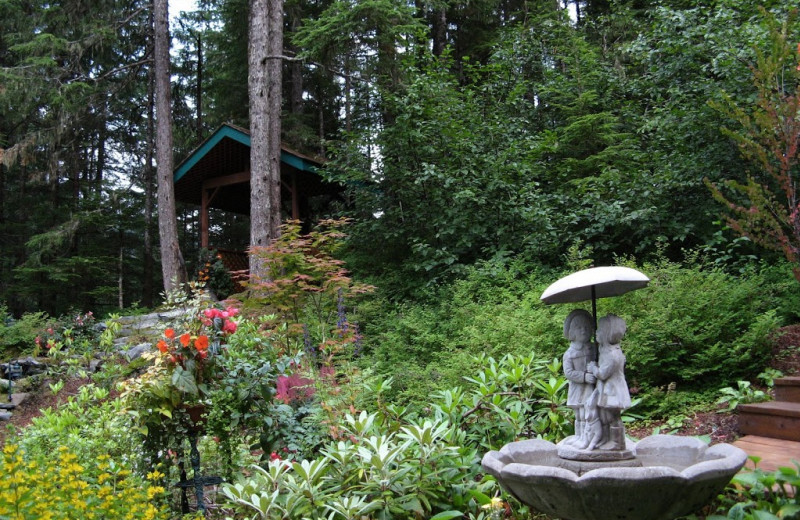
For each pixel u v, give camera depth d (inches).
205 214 558.6
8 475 107.8
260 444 172.2
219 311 171.8
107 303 828.6
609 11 642.8
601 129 423.2
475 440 163.8
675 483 94.8
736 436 164.1
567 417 163.6
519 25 536.4
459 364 207.6
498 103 432.5
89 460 149.5
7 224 743.7
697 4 339.9
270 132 470.9
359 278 383.2
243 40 698.8
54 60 565.9
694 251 274.2
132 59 792.3
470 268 316.5
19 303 761.6
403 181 370.9
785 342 205.6
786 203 272.7
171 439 158.6
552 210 331.3
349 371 185.8
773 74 214.2
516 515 137.3
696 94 318.0
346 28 445.1
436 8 570.3
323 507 130.3
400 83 463.2
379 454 131.0
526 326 222.8
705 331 206.7
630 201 307.1
